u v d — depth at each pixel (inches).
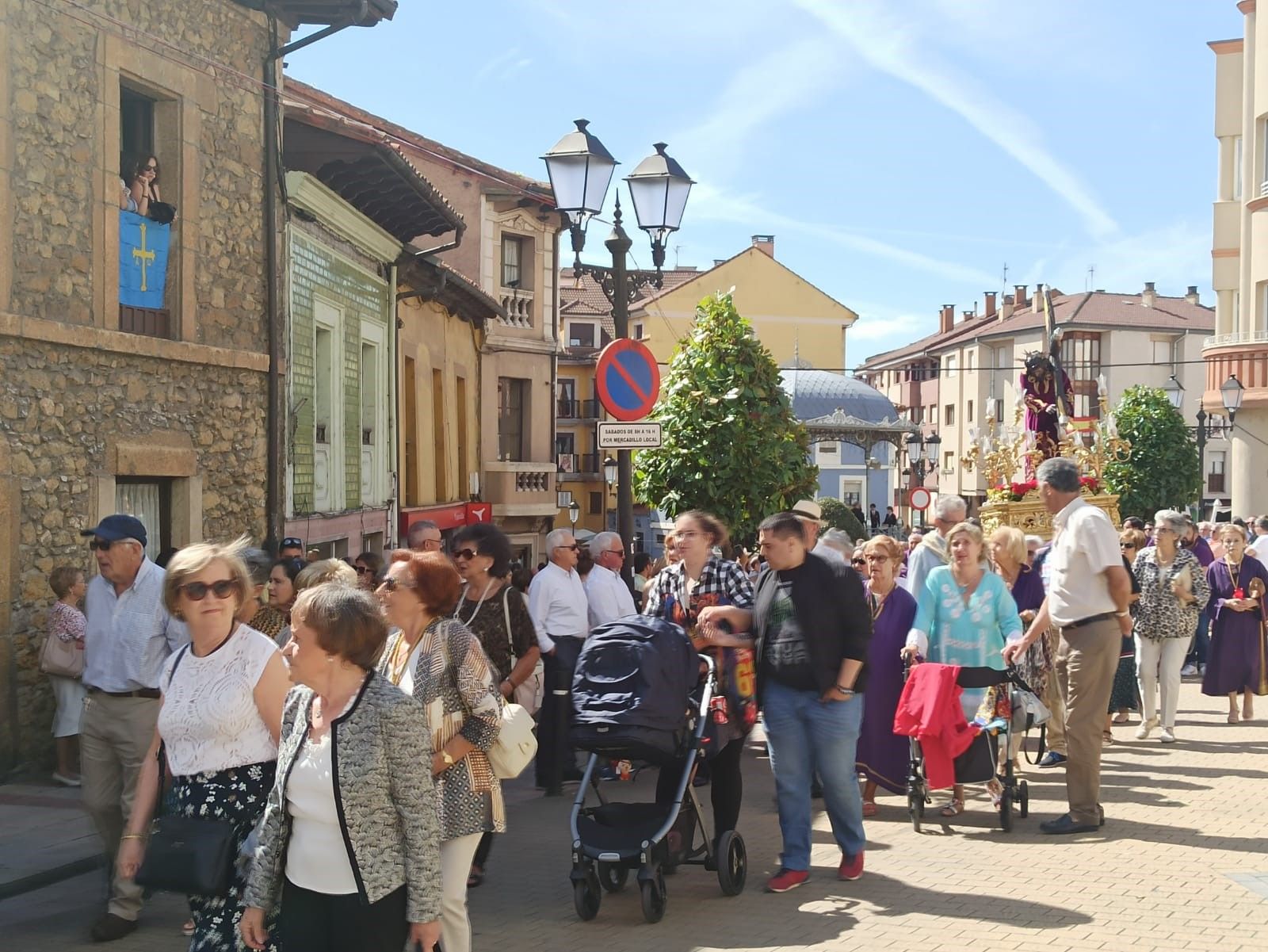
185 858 187.5
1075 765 364.2
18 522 461.7
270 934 178.2
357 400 797.9
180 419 552.1
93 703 300.2
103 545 299.6
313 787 171.5
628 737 294.0
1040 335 2893.7
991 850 348.8
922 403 3521.2
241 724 198.2
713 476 830.5
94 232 499.5
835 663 314.2
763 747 543.5
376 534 863.7
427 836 173.0
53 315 479.2
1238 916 280.2
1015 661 381.4
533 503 1369.3
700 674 316.2
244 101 600.4
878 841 364.2
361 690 173.8
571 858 354.9
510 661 352.2
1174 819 380.5
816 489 864.9
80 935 286.2
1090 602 359.6
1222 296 1812.3
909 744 393.7
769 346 2827.3
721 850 307.7
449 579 234.8
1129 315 2938.0
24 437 464.4
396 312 884.0
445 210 832.3
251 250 607.8
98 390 502.3
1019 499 825.5
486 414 1333.7
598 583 488.1
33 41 466.9
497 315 1191.6
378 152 684.1
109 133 506.9
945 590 389.4
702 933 280.8
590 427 2623.0
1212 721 600.1
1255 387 1509.6
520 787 471.5
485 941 277.4
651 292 2763.3
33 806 416.2
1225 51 1806.1
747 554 719.1
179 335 550.0
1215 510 1408.7
